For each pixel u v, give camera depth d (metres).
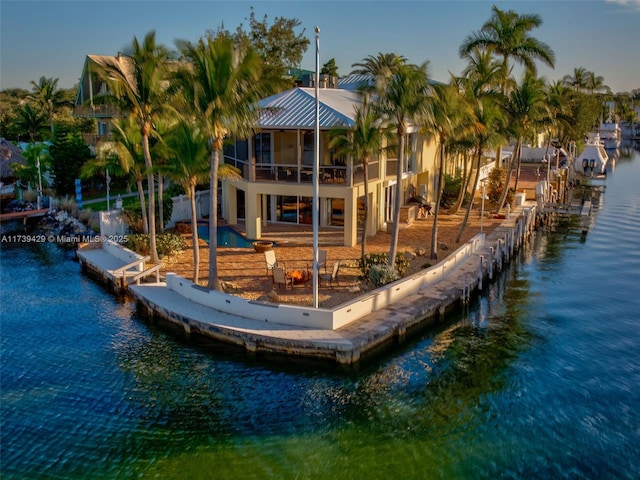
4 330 21.75
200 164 22.84
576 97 66.25
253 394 17.36
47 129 61.00
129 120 28.95
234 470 13.80
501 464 14.17
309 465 14.02
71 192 43.44
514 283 28.64
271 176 31.36
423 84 22.53
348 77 48.56
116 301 24.94
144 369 18.77
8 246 34.16
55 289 26.50
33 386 17.59
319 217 35.31
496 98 35.88
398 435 15.34
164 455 14.38
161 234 30.27
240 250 29.89
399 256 25.89
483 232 33.22
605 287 27.92
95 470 13.76
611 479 13.66
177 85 22.72
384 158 33.97
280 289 23.52
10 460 14.05
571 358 20.00
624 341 21.44
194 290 22.72
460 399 17.19
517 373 18.84
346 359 18.56
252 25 57.00
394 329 20.28
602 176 72.69
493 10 40.03
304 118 29.42
